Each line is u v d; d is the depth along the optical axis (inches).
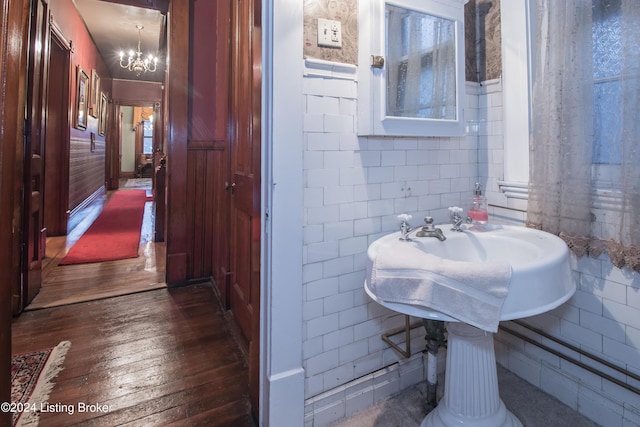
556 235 53.2
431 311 36.3
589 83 48.7
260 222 50.0
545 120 53.3
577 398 54.2
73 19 181.0
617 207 48.1
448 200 63.9
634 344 47.8
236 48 83.5
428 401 53.8
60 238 161.3
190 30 107.5
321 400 51.8
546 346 58.2
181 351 71.8
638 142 44.3
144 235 172.7
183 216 108.9
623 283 48.5
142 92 368.2
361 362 55.7
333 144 50.7
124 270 121.1
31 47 90.7
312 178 49.3
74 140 189.8
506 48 61.2
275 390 47.9
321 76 49.0
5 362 39.0
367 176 54.2
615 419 49.8
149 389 59.9
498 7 62.6
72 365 66.1
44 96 104.9
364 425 52.4
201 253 112.2
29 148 89.4
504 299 34.2
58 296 97.8
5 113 38.3
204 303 95.8
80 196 211.5
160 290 104.7
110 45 253.0
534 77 57.9
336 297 52.6
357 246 54.0
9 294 39.8
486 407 46.7
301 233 48.7
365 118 51.3
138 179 512.4
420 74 55.0
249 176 71.4
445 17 56.7
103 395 58.0
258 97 49.9
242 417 54.2
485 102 65.9
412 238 49.2
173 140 107.0
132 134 533.0
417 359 61.4
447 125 57.8
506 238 50.3
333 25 49.4
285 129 46.4
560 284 37.9
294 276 48.4
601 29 49.2
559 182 52.3
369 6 50.4
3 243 38.5
